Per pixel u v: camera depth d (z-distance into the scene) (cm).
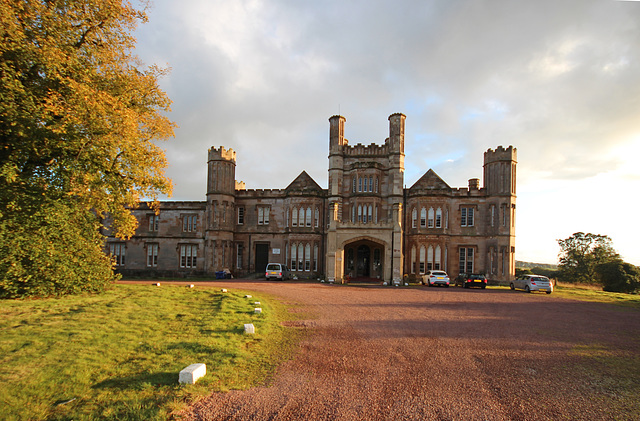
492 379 835
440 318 1634
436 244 4375
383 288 3188
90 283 1930
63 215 1814
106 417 621
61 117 1753
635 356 1049
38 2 1683
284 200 4919
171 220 5053
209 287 2620
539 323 1576
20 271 1633
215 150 4806
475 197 4475
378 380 819
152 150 2188
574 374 877
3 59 1622
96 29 2009
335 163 4688
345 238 3756
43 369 814
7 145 1728
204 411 655
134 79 2081
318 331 1294
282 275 4044
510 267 4234
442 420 633
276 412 656
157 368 845
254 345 1080
